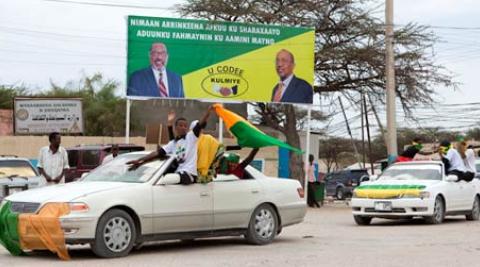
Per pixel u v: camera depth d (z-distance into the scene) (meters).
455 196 17.98
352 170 42.38
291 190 13.19
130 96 23.78
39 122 33.22
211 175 11.79
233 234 12.23
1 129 40.62
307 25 29.89
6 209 10.77
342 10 30.19
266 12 29.58
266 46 25.31
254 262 10.20
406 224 17.41
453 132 60.91
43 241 10.27
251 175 12.66
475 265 9.91
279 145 12.37
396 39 29.62
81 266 9.66
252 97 25.17
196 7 30.31
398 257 10.75
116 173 11.64
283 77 25.48
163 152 11.62
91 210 10.30
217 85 24.80
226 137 30.69
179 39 24.38
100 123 52.59
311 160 26.94
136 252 11.40
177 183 11.40
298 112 45.25
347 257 10.77
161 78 24.16
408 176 18.14
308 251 11.59
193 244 12.64
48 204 10.33
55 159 14.30
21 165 17.59
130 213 10.84
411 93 30.36
